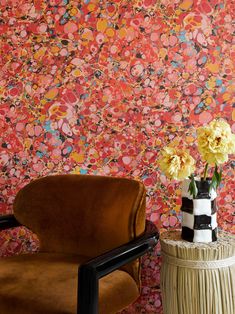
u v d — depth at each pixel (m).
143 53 1.96
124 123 1.99
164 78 1.96
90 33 1.98
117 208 1.62
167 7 1.95
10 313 1.32
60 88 2.01
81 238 1.70
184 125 1.96
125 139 1.99
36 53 2.01
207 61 1.94
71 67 2.00
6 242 2.06
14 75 2.03
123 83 1.98
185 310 1.58
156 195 1.99
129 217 1.56
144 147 1.98
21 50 2.02
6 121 2.04
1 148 2.05
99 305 1.32
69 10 1.98
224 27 1.93
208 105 1.95
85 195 1.72
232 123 1.95
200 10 1.94
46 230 1.77
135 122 1.98
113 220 1.61
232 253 1.58
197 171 1.96
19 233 2.06
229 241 1.64
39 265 1.57
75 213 1.72
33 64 2.01
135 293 1.52
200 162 1.96
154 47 1.96
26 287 1.38
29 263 1.59
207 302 1.55
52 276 1.46
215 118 1.95
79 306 1.16
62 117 2.01
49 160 2.03
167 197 1.98
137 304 2.02
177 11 1.94
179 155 1.62
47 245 1.78
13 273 1.49
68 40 1.99
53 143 2.03
